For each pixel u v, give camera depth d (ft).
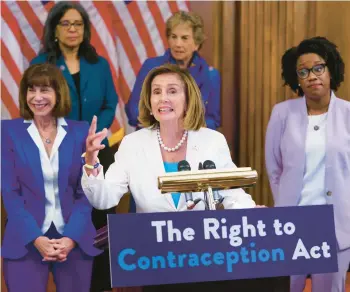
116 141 16.96
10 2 16.48
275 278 7.36
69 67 15.67
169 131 9.43
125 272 6.70
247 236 6.94
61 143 12.03
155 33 17.33
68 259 11.93
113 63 17.04
